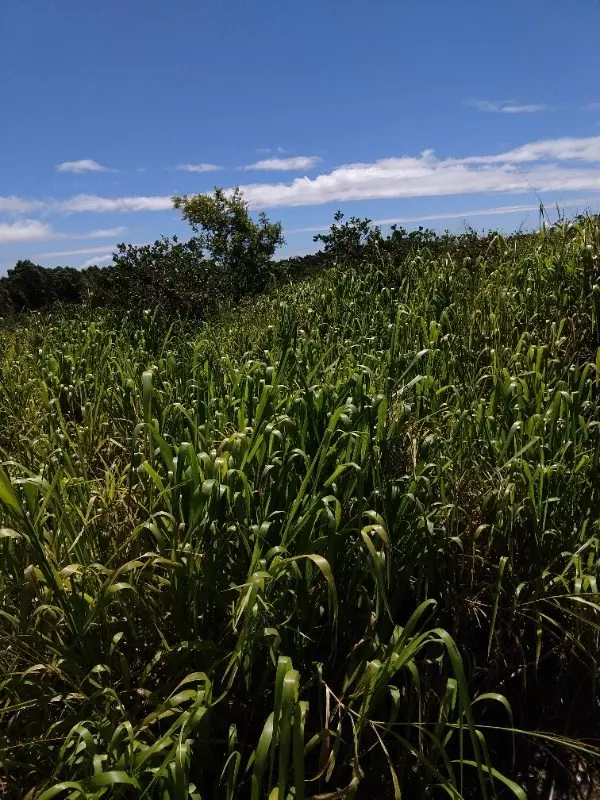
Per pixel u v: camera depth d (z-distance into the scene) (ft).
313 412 8.07
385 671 5.28
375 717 6.35
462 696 4.86
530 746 6.66
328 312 18.01
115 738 4.96
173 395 11.59
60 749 5.49
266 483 7.26
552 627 7.23
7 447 12.17
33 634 5.71
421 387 9.78
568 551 7.23
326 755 5.44
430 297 15.88
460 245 21.66
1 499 5.57
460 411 8.96
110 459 10.58
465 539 7.60
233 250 47.32
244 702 6.31
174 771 4.63
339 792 5.12
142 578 6.60
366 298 17.94
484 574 7.59
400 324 14.25
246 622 5.37
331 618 6.63
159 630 6.12
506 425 8.72
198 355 13.15
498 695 5.48
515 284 15.11
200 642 5.88
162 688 5.73
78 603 5.92
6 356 17.84
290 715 4.46
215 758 6.02
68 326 20.86
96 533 7.44
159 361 14.03
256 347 16.44
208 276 30.68
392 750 6.21
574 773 6.35
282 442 7.64
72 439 10.72
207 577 6.22
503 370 9.74
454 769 6.36
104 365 15.23
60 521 6.61
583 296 13.19
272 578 5.81
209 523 6.47
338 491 6.89
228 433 8.99
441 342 12.41
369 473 7.32
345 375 10.30
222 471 6.79
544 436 8.30
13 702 6.15
